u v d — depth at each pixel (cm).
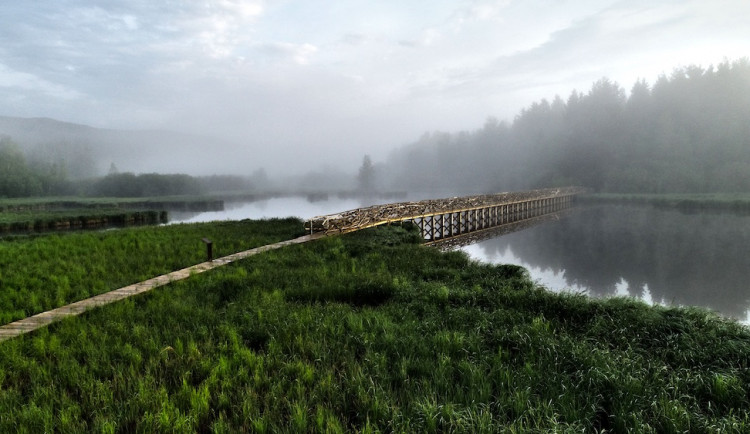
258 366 623
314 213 6231
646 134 8962
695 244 2964
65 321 861
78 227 4491
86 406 515
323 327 805
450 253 1827
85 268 1402
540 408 498
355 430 450
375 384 566
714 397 547
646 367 637
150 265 1456
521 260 2566
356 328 803
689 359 663
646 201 6625
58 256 1605
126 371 612
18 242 1989
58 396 553
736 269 2222
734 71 8950
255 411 495
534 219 4875
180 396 525
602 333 781
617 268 2314
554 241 3266
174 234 2267
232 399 536
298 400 518
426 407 486
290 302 1027
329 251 1744
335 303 1017
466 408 492
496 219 4597
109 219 5000
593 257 2634
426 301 1024
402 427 449
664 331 773
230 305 986
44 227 4350
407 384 566
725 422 475
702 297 1723
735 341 700
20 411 497
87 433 453
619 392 532
